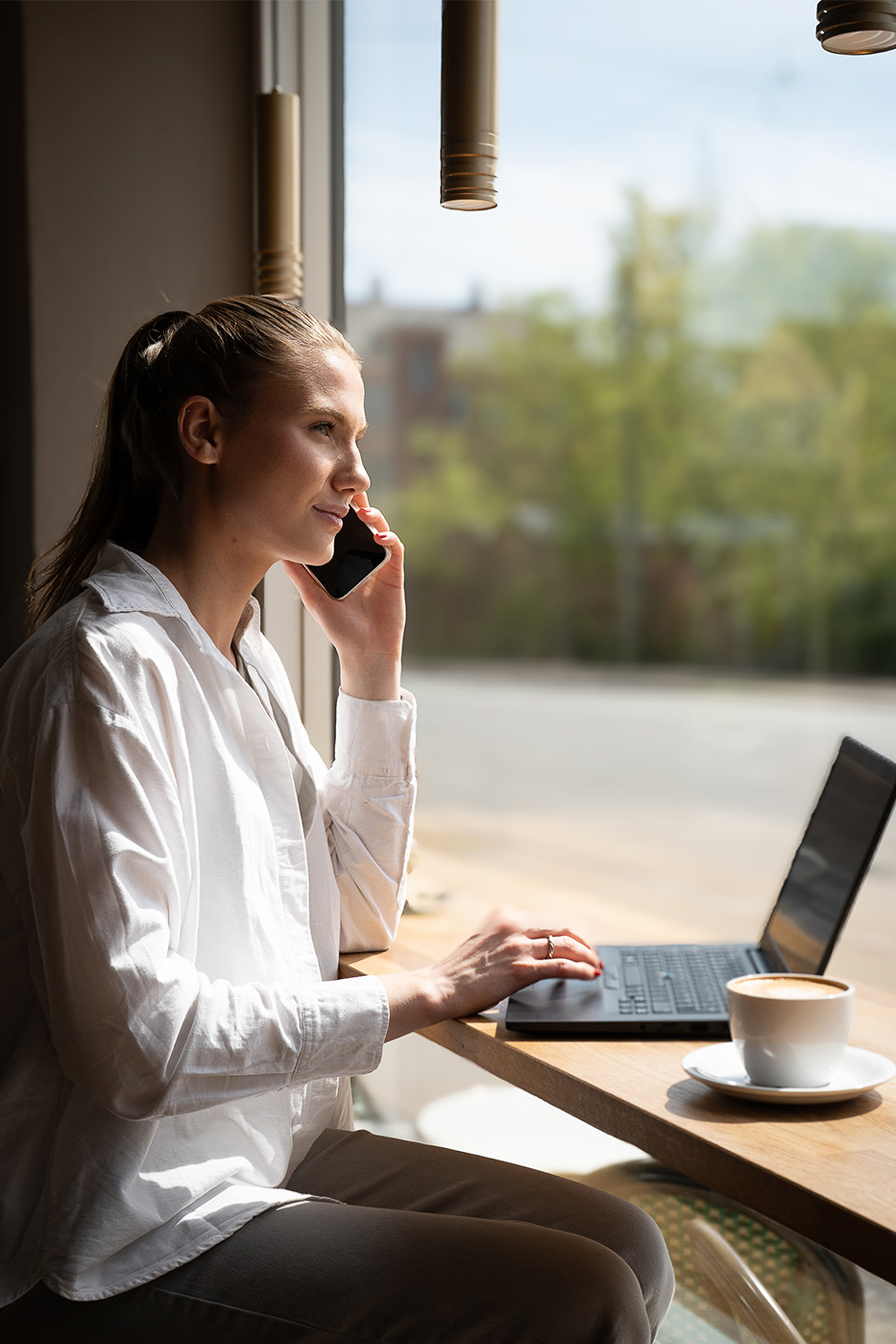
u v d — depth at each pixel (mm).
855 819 1231
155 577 1169
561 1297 972
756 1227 1516
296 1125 1195
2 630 1977
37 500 1832
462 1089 2311
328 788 1466
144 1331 1018
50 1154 1035
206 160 1851
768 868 4910
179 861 1057
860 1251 786
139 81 1809
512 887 3186
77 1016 986
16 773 1041
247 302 1236
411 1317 983
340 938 1457
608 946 1438
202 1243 1033
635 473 21812
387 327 21078
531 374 21750
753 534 20953
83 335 1819
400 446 21547
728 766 8094
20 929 1069
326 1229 1047
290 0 1824
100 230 1811
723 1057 1074
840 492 20875
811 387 21188
